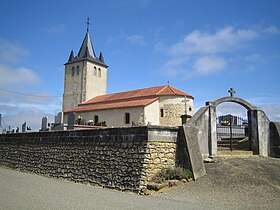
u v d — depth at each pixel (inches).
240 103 639.1
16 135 884.0
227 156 577.3
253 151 642.8
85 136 592.7
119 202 358.6
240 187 414.6
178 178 452.8
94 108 1598.2
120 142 503.8
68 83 2219.5
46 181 581.0
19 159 839.1
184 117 656.4
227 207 336.8
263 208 332.8
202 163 485.1
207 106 579.2
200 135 549.3
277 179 448.5
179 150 494.6
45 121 997.2
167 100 1450.5
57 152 674.2
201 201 367.9
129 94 1691.7
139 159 459.8
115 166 502.0
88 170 563.5
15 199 369.7
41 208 319.3
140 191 431.8
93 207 326.3
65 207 325.1
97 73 2198.6
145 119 1366.9
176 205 343.9
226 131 780.6
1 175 670.5
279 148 642.2
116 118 1476.4
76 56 2255.2
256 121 644.1
